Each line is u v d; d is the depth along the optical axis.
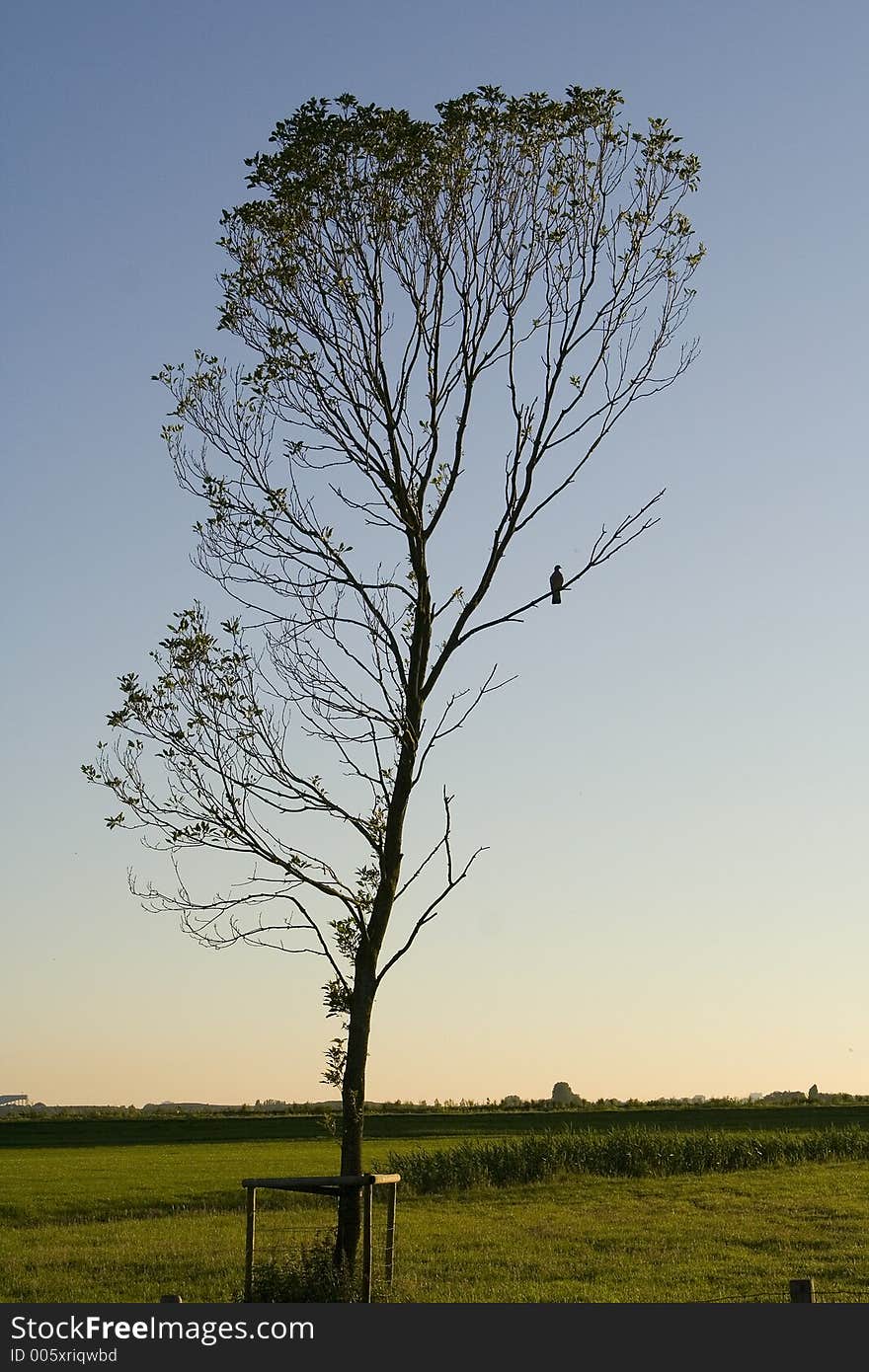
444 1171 45.16
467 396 22.86
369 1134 72.75
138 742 21.28
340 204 22.88
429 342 22.86
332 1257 20.73
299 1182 19.28
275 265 22.73
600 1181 45.66
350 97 22.89
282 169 22.84
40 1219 37.88
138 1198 41.31
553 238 23.05
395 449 22.59
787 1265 26.53
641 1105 90.88
